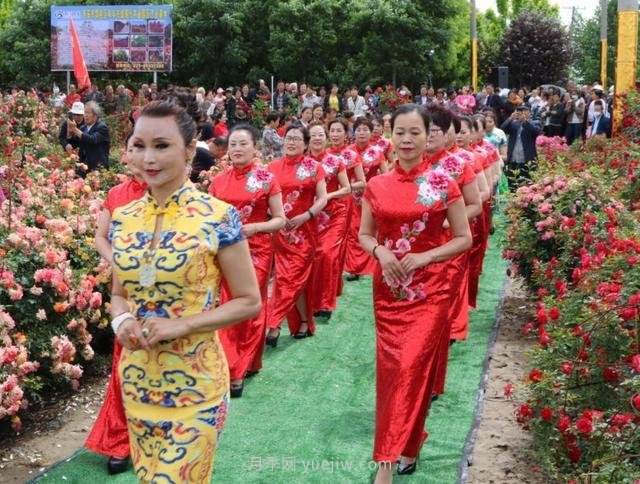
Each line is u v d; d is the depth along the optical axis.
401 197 4.53
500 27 55.75
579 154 12.66
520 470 4.85
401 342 4.49
